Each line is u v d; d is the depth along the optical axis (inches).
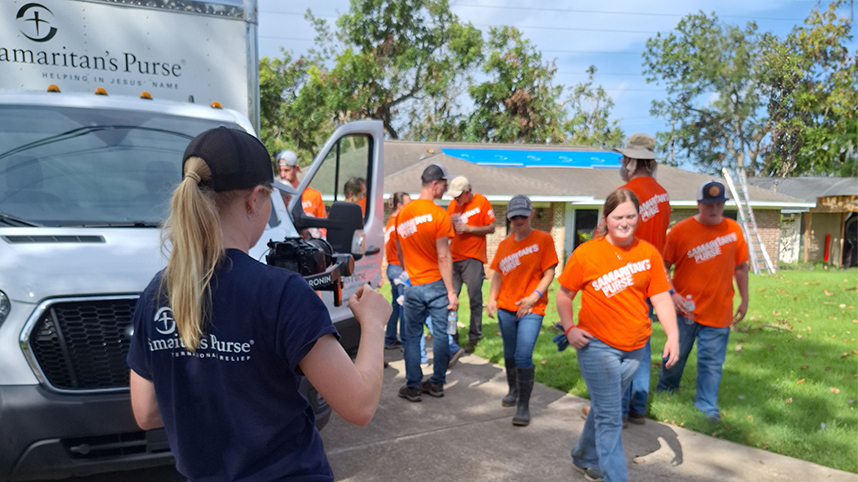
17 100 154.5
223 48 195.0
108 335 114.2
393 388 235.0
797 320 382.9
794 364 264.7
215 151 54.9
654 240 185.8
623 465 131.7
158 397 57.5
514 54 1441.9
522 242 191.6
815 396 215.6
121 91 183.6
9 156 141.2
